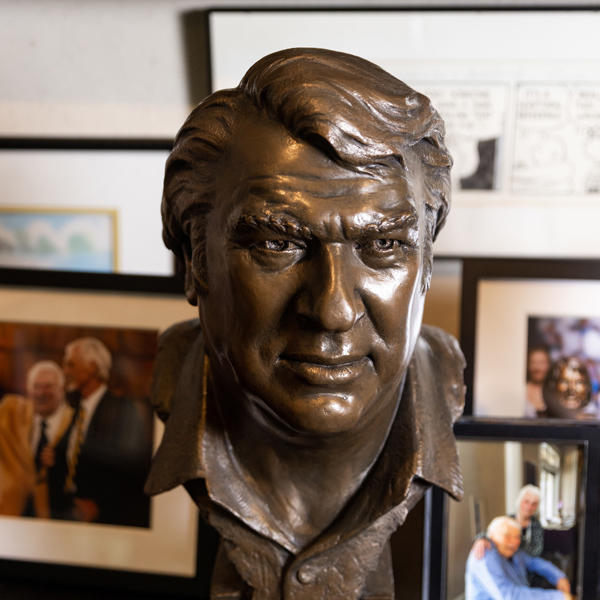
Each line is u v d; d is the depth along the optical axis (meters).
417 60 0.93
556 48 0.92
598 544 0.90
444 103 0.94
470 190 0.95
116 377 1.00
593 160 0.94
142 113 1.01
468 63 0.92
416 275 0.54
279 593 0.64
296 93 0.49
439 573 0.91
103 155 1.00
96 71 1.01
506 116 0.94
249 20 0.94
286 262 0.51
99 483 1.01
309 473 0.64
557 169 0.94
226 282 0.54
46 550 1.03
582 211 0.95
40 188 1.02
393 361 0.54
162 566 1.00
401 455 0.63
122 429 1.01
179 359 0.74
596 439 0.90
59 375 1.02
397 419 0.65
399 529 0.97
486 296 0.95
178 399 0.69
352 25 0.92
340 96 0.49
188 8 0.98
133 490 1.00
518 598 0.91
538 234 0.96
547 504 0.91
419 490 0.65
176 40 0.99
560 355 0.95
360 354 0.52
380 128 0.50
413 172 0.54
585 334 0.95
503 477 0.91
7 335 1.02
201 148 0.55
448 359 0.74
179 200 0.59
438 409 0.68
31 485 1.03
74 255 1.02
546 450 0.91
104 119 1.02
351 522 0.63
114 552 1.01
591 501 0.90
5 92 1.03
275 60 0.52
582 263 0.93
